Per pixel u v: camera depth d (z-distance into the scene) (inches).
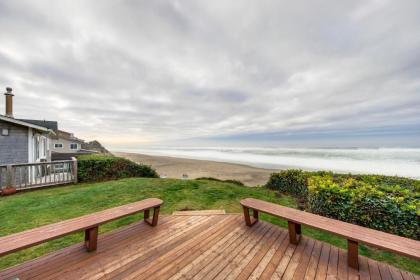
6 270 93.0
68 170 333.7
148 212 153.3
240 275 93.0
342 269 98.2
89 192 258.7
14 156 345.4
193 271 95.9
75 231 101.7
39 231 99.8
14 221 167.9
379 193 160.4
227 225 149.5
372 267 100.5
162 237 129.8
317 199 193.8
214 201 223.5
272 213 129.5
